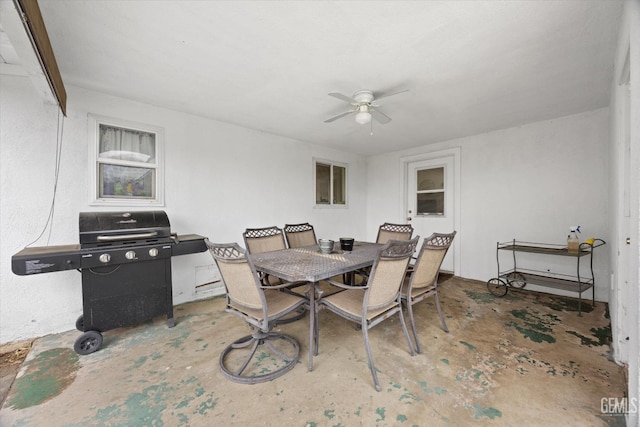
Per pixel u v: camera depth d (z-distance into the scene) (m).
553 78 2.28
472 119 3.31
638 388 1.17
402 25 1.62
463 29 1.66
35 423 1.39
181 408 1.49
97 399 1.56
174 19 1.58
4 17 1.12
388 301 1.87
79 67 2.12
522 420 1.37
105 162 2.62
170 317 2.46
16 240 2.20
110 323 2.17
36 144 2.27
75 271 2.44
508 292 3.43
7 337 2.17
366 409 1.46
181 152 3.09
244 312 1.82
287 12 1.52
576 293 3.21
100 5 1.46
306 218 4.45
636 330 1.21
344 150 5.02
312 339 1.84
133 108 2.76
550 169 3.33
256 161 3.78
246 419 1.41
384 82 2.34
